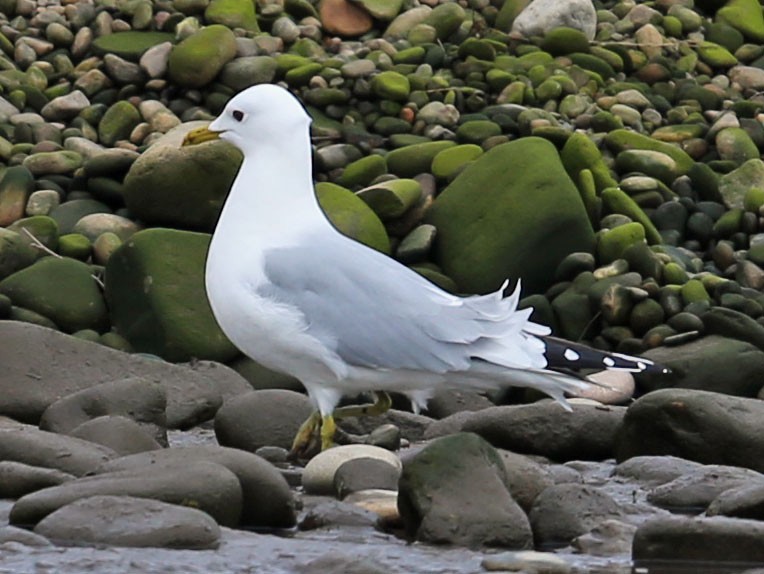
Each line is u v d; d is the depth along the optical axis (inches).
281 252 401.4
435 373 400.2
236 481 341.7
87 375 479.5
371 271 402.9
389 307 399.2
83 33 713.0
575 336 580.7
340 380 402.9
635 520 350.3
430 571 311.4
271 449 418.6
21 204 626.2
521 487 358.9
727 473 378.3
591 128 690.8
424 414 502.6
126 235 619.8
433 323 399.2
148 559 313.1
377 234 613.3
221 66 689.0
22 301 576.4
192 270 572.7
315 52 721.0
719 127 695.7
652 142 679.7
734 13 784.3
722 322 561.9
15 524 335.3
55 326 576.1
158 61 690.2
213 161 613.6
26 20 732.7
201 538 323.9
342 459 383.6
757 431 408.8
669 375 544.7
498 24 762.8
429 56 721.0
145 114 676.7
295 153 409.4
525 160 618.2
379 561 315.9
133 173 619.2
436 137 674.2
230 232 406.9
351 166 649.6
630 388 534.3
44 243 605.9
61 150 657.6
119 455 383.2
